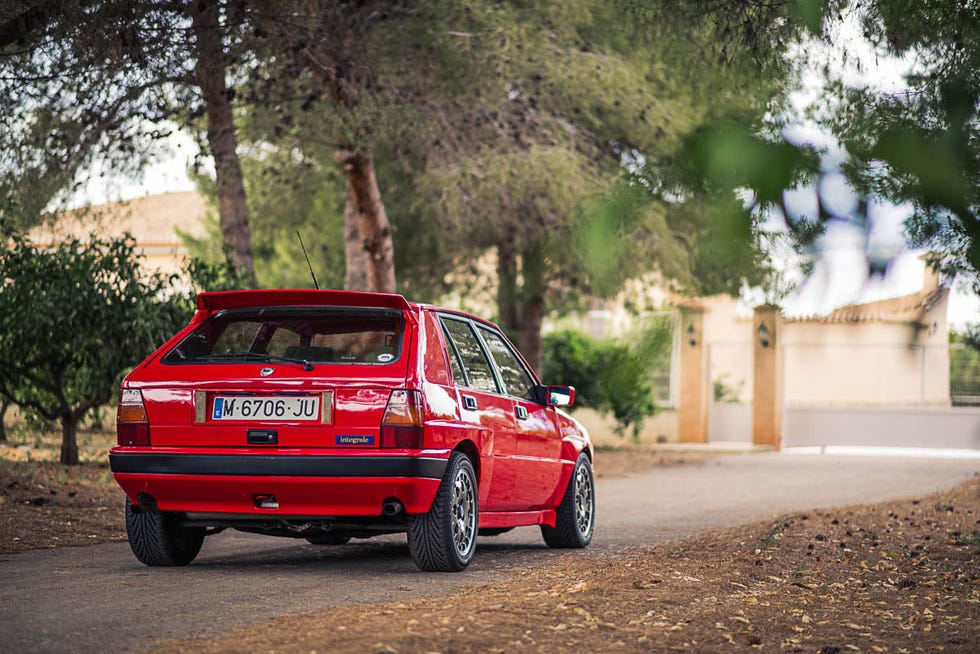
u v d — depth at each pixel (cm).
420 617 559
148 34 966
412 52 1427
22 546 928
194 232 2958
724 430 3086
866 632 571
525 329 2567
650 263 625
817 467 2342
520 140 1775
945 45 167
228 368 756
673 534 1102
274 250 2902
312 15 1212
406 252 2512
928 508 1327
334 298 778
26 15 934
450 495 762
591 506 1027
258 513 752
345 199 2311
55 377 1545
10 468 1370
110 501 1248
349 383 737
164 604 618
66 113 1317
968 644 540
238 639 505
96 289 1478
